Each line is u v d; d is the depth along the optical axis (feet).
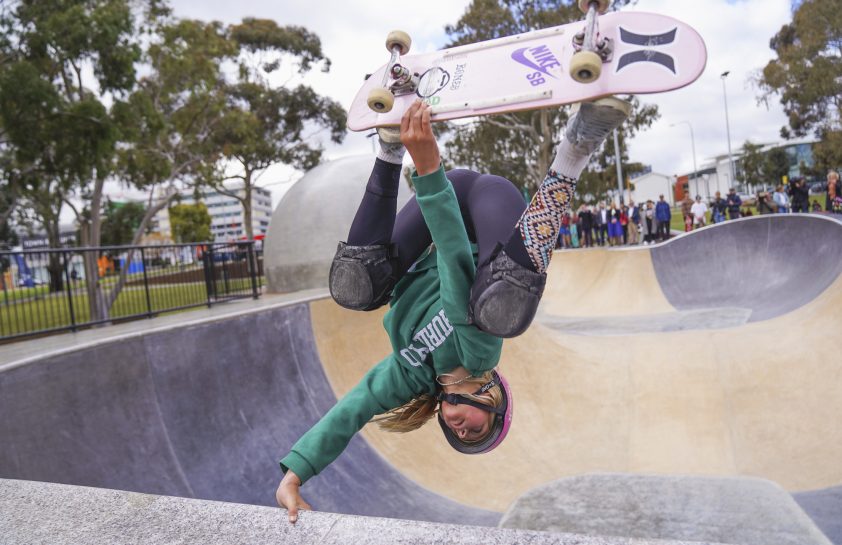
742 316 32.07
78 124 41.29
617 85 4.59
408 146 5.16
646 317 37.42
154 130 48.47
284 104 106.11
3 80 37.96
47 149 43.29
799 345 22.61
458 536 4.28
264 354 17.74
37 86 38.32
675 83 4.42
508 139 111.65
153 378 14.05
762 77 114.11
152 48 57.00
